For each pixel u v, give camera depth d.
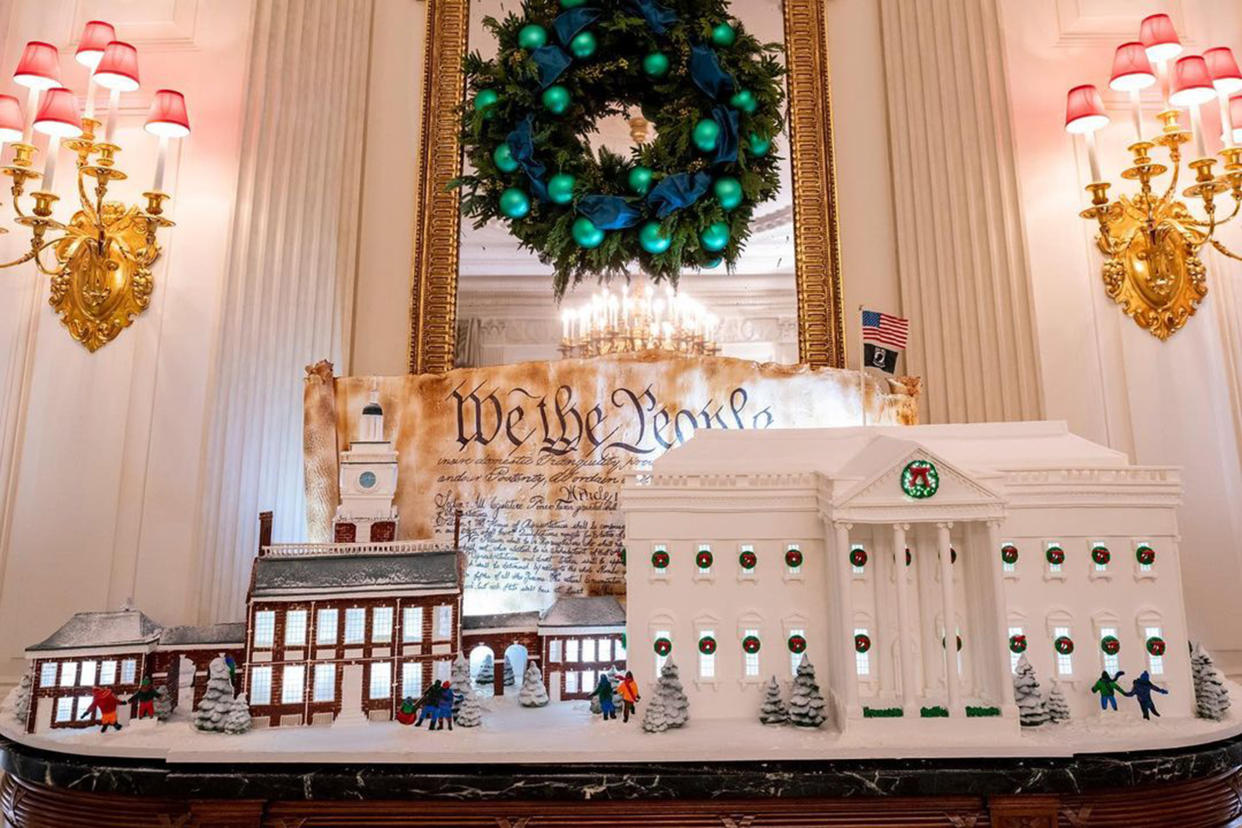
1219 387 4.23
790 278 4.80
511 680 3.25
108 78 4.06
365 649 2.78
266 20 4.59
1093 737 2.41
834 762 2.36
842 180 5.09
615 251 3.03
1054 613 2.72
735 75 3.00
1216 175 4.45
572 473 4.08
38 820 2.53
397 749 2.38
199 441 4.09
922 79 4.95
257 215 4.42
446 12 5.25
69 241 4.13
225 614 4.04
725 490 2.84
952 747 2.36
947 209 4.75
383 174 5.20
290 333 4.53
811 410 4.13
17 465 4.10
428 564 2.94
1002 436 3.09
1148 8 4.70
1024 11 4.71
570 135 3.07
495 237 4.92
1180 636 2.71
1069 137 4.55
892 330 3.78
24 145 3.84
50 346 4.21
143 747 2.41
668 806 2.32
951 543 2.77
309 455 3.97
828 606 2.76
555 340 4.76
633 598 2.79
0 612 3.96
